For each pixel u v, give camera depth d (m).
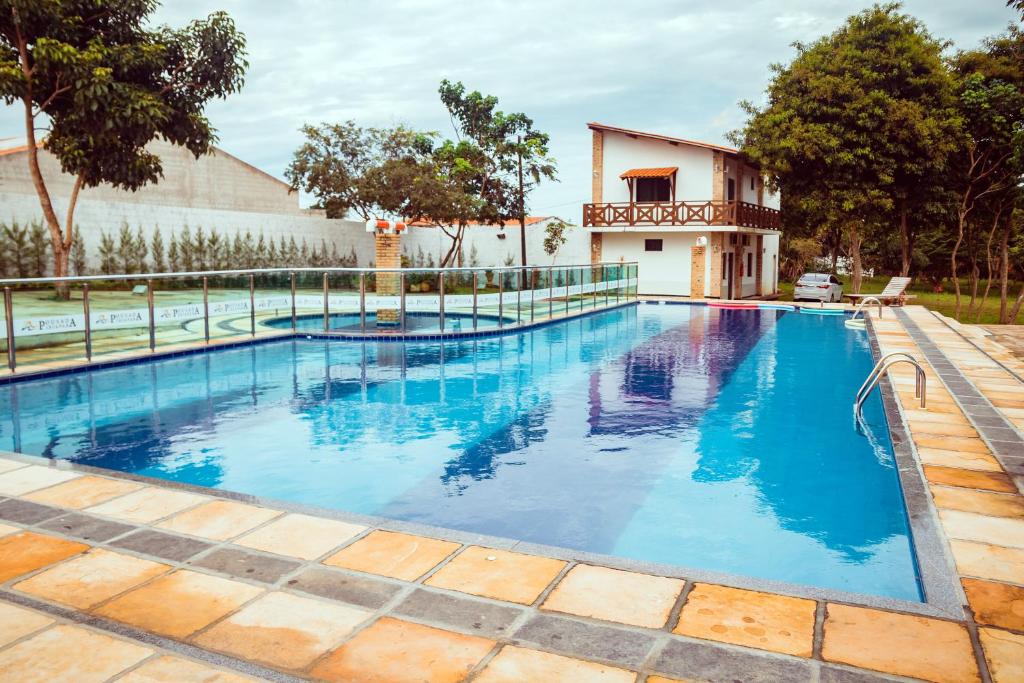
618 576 3.23
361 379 9.50
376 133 29.75
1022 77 22.58
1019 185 22.78
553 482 5.31
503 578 3.20
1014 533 3.79
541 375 9.91
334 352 11.98
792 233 34.00
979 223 26.98
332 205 28.69
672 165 28.27
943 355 11.02
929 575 3.27
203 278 11.77
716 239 27.19
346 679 2.41
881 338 13.32
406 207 27.67
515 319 15.34
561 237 30.30
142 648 2.61
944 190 24.16
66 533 3.73
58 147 16.86
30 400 8.05
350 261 26.23
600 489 5.17
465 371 10.19
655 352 12.28
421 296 13.59
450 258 30.02
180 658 2.54
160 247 19.86
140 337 10.74
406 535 3.71
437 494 5.03
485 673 2.44
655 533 4.33
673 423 7.18
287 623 2.79
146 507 4.13
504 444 6.38
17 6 14.66
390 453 6.07
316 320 13.77
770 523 4.50
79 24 16.25
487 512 4.69
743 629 2.75
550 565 3.35
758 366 10.80
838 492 5.11
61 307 9.59
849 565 3.87
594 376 9.87
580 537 4.27
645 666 2.49
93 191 25.45
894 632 2.73
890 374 9.34
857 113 23.30
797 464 5.80
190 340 11.62
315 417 7.34
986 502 4.29
